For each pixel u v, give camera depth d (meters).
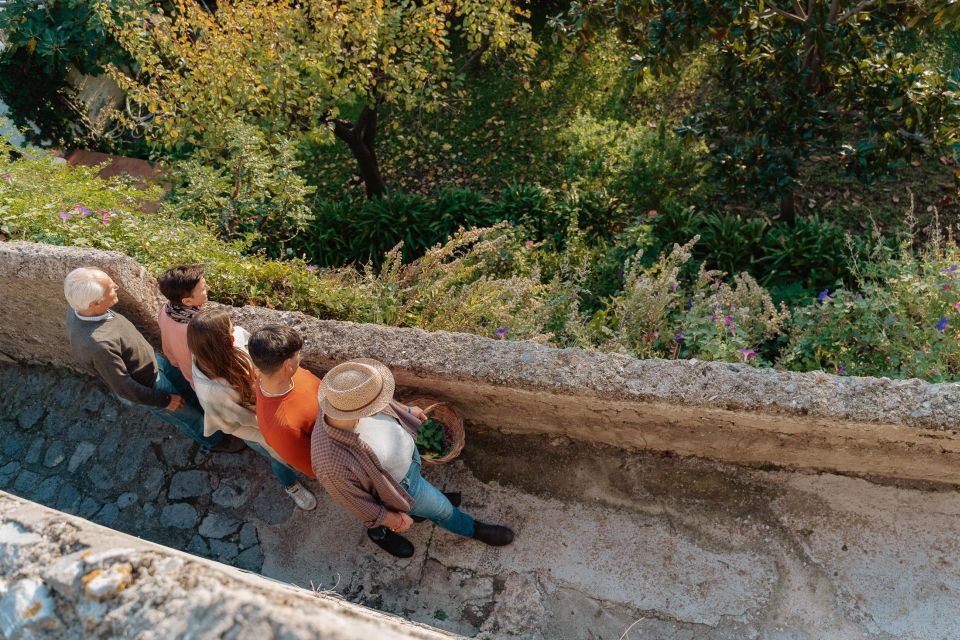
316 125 7.41
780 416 2.78
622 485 3.42
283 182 6.48
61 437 4.20
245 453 3.89
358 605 2.90
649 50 6.51
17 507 1.55
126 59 10.02
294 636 1.21
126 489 3.90
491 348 3.18
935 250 4.70
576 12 6.75
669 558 3.16
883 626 2.84
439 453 3.54
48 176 5.34
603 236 8.09
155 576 1.34
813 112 6.83
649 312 4.48
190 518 3.72
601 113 10.15
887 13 6.62
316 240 8.50
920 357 3.89
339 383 2.55
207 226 6.11
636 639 2.98
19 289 3.64
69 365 4.42
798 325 4.46
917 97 6.33
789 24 6.82
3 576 1.41
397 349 3.27
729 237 7.46
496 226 5.20
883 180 8.52
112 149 10.88
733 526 3.20
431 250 5.09
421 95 8.39
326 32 6.94
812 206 8.48
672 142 8.23
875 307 4.15
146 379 3.37
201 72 6.98
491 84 10.82
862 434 2.82
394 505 2.83
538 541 3.32
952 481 3.06
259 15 7.02
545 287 5.43
